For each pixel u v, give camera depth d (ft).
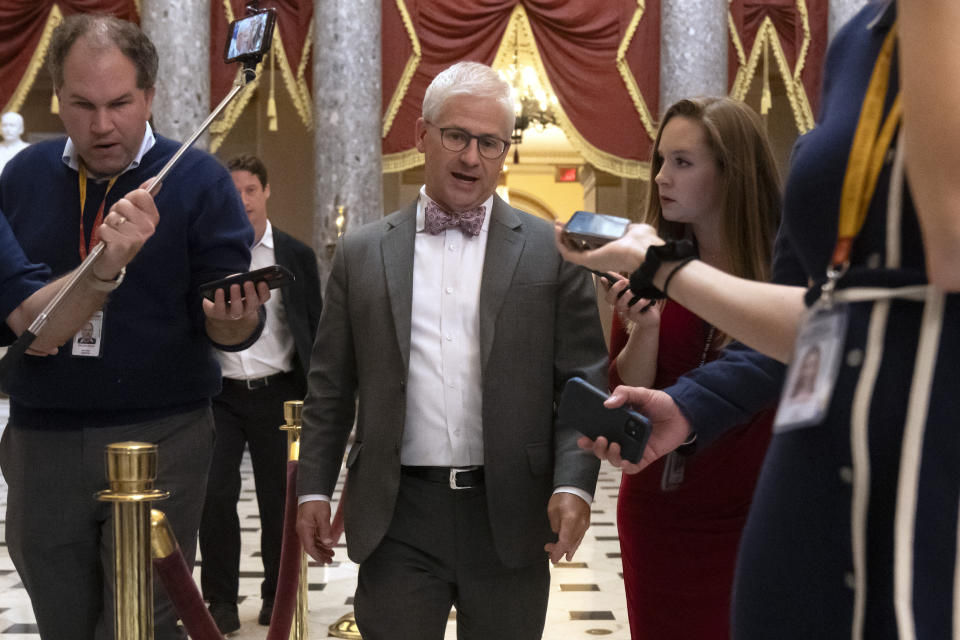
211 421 9.95
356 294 9.30
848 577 4.21
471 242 9.28
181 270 9.32
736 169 8.73
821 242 4.45
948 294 3.99
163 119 36.65
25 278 8.55
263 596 16.83
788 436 4.50
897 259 4.12
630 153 40.01
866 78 4.42
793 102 40.29
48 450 9.12
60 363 8.99
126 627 7.63
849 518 4.19
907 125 3.79
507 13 39.63
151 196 8.13
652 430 6.93
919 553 3.95
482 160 9.02
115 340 9.07
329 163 37.65
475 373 9.05
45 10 37.91
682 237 9.31
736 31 40.27
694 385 6.95
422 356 9.11
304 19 38.83
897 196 4.10
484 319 9.00
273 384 16.63
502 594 9.03
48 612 9.23
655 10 40.06
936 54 3.68
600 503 29.14
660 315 9.04
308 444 9.52
